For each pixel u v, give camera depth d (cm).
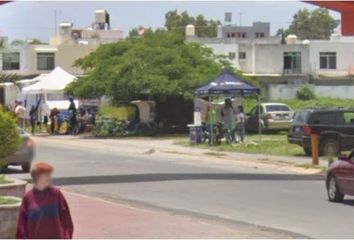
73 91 4994
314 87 8162
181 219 1494
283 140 3984
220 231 1349
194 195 1947
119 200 1841
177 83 4722
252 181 2320
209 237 1279
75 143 4247
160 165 2908
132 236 1275
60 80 5284
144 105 4916
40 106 5650
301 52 9081
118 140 4388
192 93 4719
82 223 1416
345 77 9031
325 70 9156
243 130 3856
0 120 1501
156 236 1280
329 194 1848
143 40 5156
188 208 1694
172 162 3070
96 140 4428
